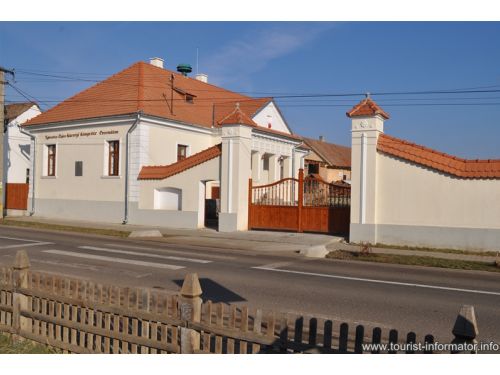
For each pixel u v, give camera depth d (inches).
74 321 197.3
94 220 924.0
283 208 735.1
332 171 1945.1
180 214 809.5
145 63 1080.8
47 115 1037.2
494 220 553.0
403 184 607.5
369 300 314.3
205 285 356.2
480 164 562.9
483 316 279.4
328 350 148.5
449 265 471.2
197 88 1152.8
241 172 746.8
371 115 624.4
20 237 658.2
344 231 687.1
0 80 920.9
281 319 155.5
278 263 474.6
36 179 1035.3
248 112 1035.9
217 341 165.9
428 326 256.4
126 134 882.1
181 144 952.9
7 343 210.1
